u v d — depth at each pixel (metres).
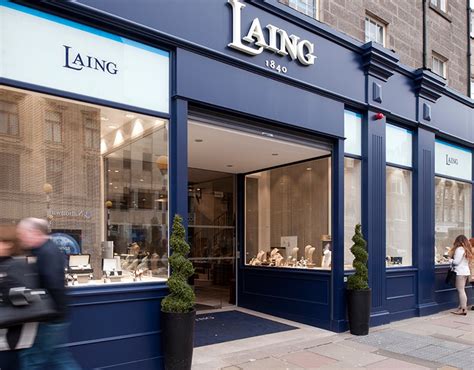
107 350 4.52
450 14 11.31
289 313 7.93
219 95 5.66
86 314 4.44
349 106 7.57
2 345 2.83
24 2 4.23
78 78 4.59
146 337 4.81
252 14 6.12
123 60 4.93
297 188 8.30
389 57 7.94
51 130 4.69
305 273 7.63
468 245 8.95
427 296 8.88
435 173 9.64
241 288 9.17
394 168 8.67
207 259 9.28
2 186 4.36
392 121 8.51
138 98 5.03
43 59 4.36
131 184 5.22
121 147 5.15
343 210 7.32
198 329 7.09
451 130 9.99
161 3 5.16
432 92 9.16
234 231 9.54
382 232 7.80
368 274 7.46
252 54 6.02
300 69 6.71
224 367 5.17
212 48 5.61
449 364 5.38
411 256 8.85
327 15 7.93
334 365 5.30
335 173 7.34
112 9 4.75
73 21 4.57
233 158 8.07
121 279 4.97
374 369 5.17
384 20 9.16
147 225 5.21
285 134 6.69
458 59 11.56
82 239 4.89
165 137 5.28
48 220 4.64
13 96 4.42
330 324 7.08
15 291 2.83
